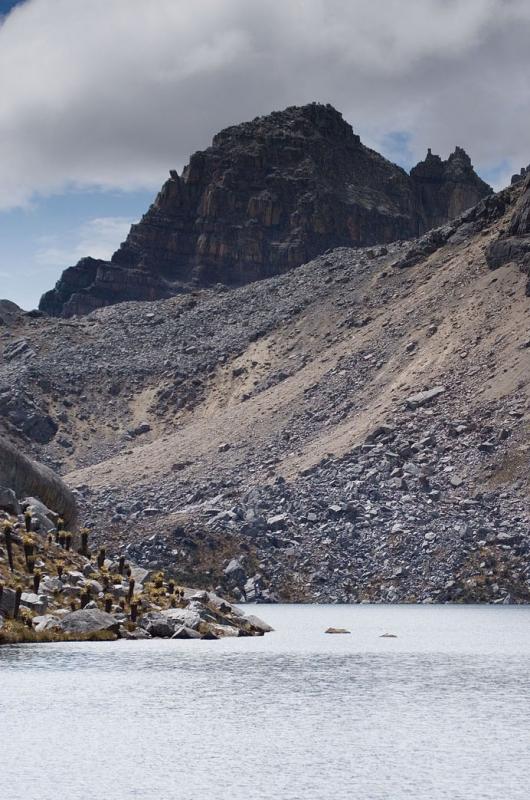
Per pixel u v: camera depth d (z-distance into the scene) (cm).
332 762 5381
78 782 4944
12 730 6150
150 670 8656
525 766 5281
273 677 8612
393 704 7219
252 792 4762
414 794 4725
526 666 9812
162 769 5212
